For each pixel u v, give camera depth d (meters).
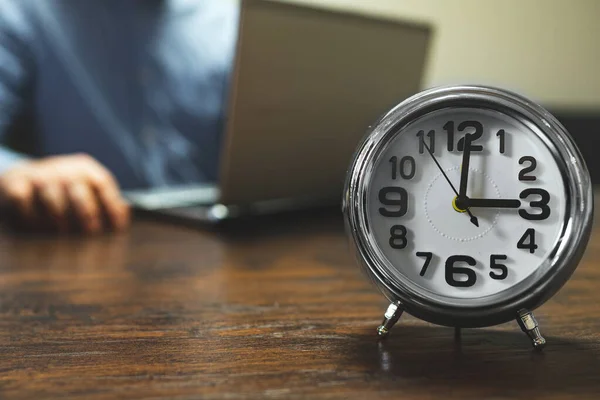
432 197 0.44
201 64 1.36
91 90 1.30
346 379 0.39
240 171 0.71
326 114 0.75
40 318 0.48
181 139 1.34
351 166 0.44
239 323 0.47
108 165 1.30
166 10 1.34
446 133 0.44
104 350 0.43
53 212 0.73
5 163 1.03
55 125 1.28
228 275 0.58
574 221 0.43
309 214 0.84
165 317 0.48
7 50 1.22
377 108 0.82
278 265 0.62
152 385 0.39
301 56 0.70
